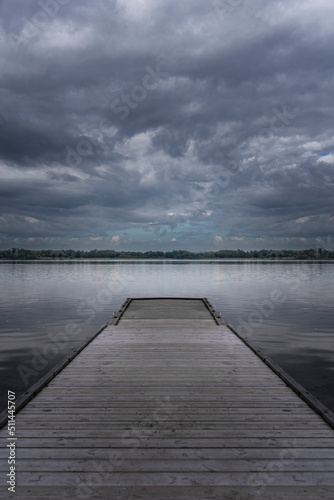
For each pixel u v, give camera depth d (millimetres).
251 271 54031
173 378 4992
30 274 43375
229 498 2424
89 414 3750
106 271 53781
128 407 3943
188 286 25906
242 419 3639
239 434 3311
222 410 3869
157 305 12430
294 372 6625
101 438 3219
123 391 4457
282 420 3621
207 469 2752
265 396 4301
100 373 5219
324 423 3555
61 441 3160
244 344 7102
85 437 3236
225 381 4867
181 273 47406
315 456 2932
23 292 21406
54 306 15578
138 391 4461
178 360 5941
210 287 25062
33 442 3141
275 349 8391
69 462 2832
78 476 2650
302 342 9102
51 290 22719
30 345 8617
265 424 3523
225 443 3141
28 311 14125
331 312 14078
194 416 3711
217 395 4328
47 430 3371
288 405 4020
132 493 2473
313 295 19969
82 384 4723
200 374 5184
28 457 2896
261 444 3127
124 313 10969
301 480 2615
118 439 3203
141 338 7668
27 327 10914
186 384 4738
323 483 2584
